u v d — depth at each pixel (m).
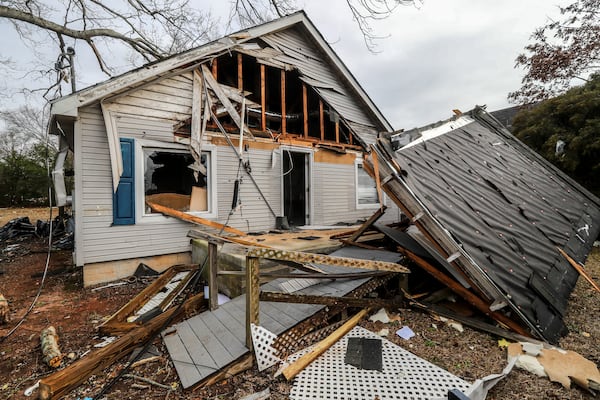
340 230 6.72
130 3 10.22
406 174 3.28
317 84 7.79
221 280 4.08
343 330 2.64
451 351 2.44
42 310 3.79
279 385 2.03
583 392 1.92
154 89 5.28
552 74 9.79
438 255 3.52
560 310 2.81
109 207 4.88
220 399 1.95
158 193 5.43
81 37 9.66
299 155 7.88
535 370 2.11
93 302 4.06
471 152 4.74
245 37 6.21
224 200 6.09
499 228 3.34
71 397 2.04
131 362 2.40
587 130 7.48
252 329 2.30
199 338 2.61
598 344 2.63
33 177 17.38
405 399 1.79
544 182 4.91
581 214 4.48
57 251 7.85
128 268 5.05
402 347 2.51
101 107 4.79
